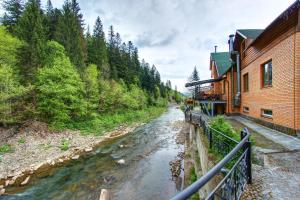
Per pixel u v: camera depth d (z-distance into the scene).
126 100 34.12
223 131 6.70
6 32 20.02
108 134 21.19
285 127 8.67
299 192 3.58
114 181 10.02
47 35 27.72
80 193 8.90
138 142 17.97
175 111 56.31
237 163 3.20
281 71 9.05
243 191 3.59
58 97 18.22
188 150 13.46
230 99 17.78
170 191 8.85
